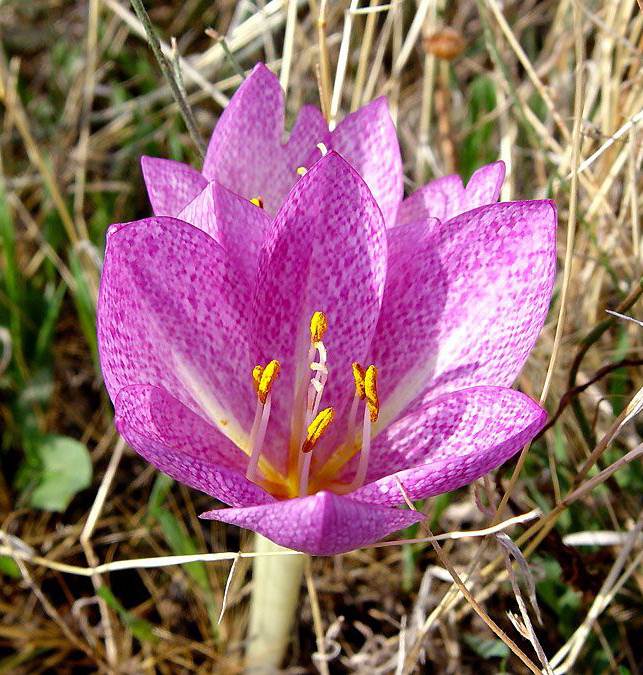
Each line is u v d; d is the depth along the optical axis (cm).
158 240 13
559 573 19
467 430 13
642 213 21
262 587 18
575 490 16
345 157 16
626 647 18
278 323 14
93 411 24
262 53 28
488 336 14
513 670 19
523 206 13
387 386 14
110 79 28
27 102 28
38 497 22
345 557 21
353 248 14
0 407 23
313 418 14
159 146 27
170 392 13
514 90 21
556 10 27
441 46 21
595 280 21
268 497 12
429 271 14
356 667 20
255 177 16
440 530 21
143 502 23
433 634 20
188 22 30
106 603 20
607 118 21
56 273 25
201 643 21
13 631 20
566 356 21
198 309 13
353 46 27
